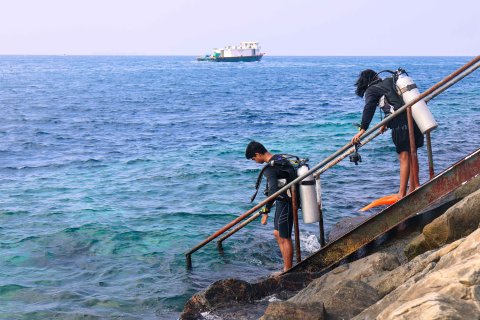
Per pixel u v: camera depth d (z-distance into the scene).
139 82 80.88
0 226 10.47
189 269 8.27
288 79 85.06
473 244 4.63
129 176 15.25
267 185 7.48
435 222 6.05
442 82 6.79
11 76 102.12
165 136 24.17
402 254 6.70
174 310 6.93
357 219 9.14
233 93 54.78
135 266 8.41
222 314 6.23
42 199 12.69
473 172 6.51
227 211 11.36
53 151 20.53
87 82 81.38
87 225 10.44
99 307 7.02
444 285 3.91
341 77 92.00
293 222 7.51
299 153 18.27
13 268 8.35
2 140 23.86
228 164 16.59
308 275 6.99
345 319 5.00
